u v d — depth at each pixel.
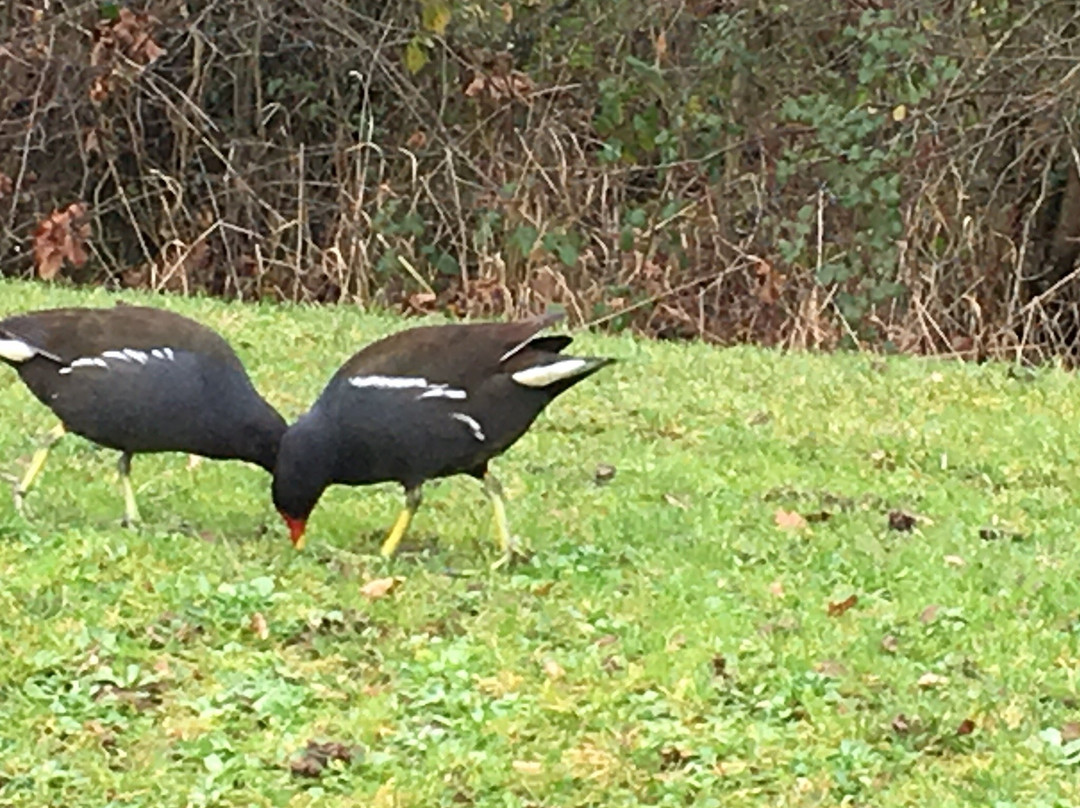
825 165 2.85
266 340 2.18
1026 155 2.87
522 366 1.30
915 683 1.13
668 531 1.44
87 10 2.92
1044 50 2.72
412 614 1.21
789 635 1.21
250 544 1.35
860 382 2.09
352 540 1.39
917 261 2.82
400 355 1.31
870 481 1.65
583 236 2.94
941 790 1.00
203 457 1.49
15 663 1.11
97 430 1.35
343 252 2.95
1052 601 1.29
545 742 1.05
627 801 0.99
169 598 1.21
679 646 1.18
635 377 2.06
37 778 0.98
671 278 2.91
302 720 1.06
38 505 1.41
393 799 0.97
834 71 2.94
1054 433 1.85
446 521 1.45
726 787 1.00
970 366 2.25
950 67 2.75
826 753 1.04
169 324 1.35
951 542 1.44
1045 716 1.10
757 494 1.58
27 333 1.35
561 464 1.66
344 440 1.31
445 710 1.08
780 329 2.84
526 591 1.28
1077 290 2.92
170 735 1.04
